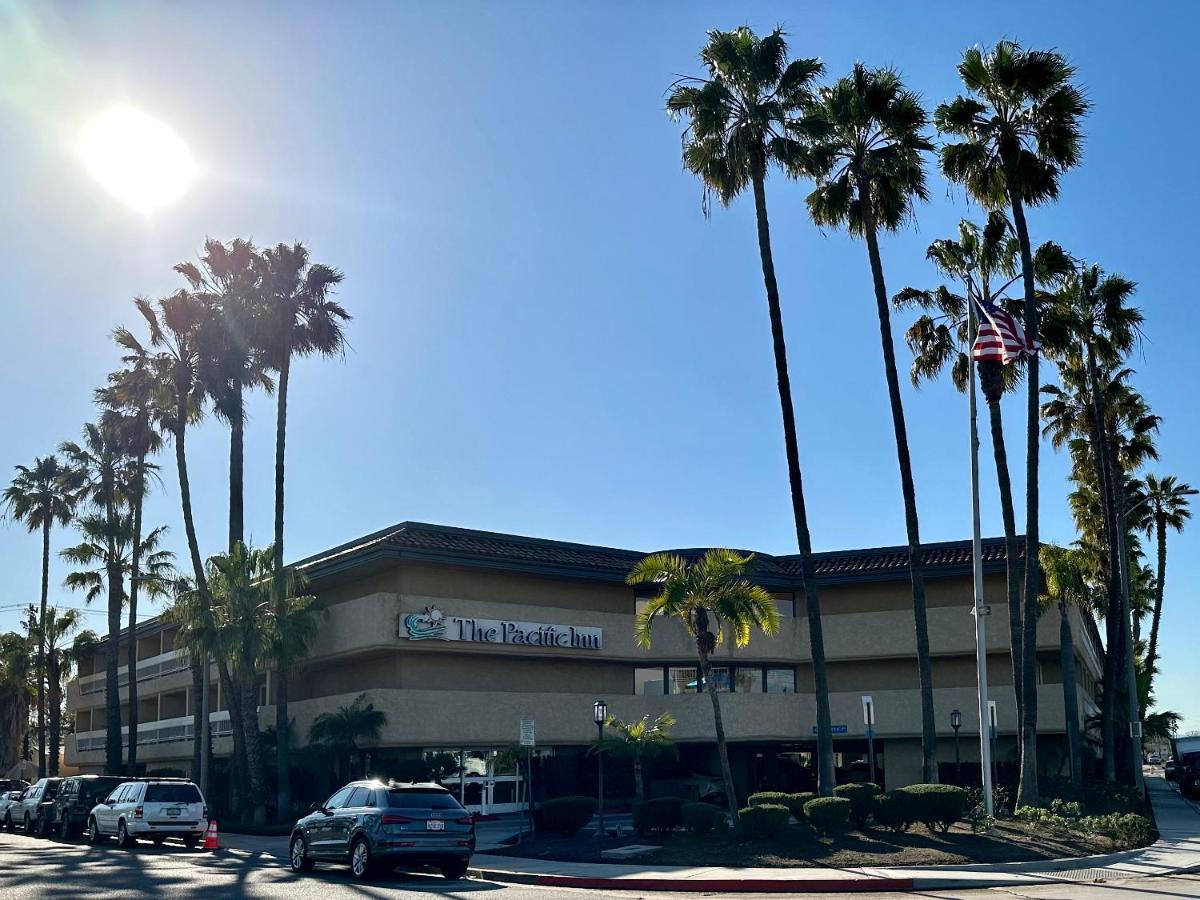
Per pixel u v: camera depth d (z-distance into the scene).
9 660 68.50
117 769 49.44
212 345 40.38
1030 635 28.75
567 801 27.11
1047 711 39.53
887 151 30.58
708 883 18.98
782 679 42.22
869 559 43.09
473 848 20.88
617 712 39.94
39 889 18.64
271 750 39.53
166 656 52.97
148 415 47.94
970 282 33.00
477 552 37.25
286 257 40.97
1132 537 62.81
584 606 40.56
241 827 35.78
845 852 21.89
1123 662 48.09
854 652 41.34
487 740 36.75
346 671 39.78
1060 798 33.25
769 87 29.03
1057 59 29.80
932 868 20.28
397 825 20.22
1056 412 46.75
